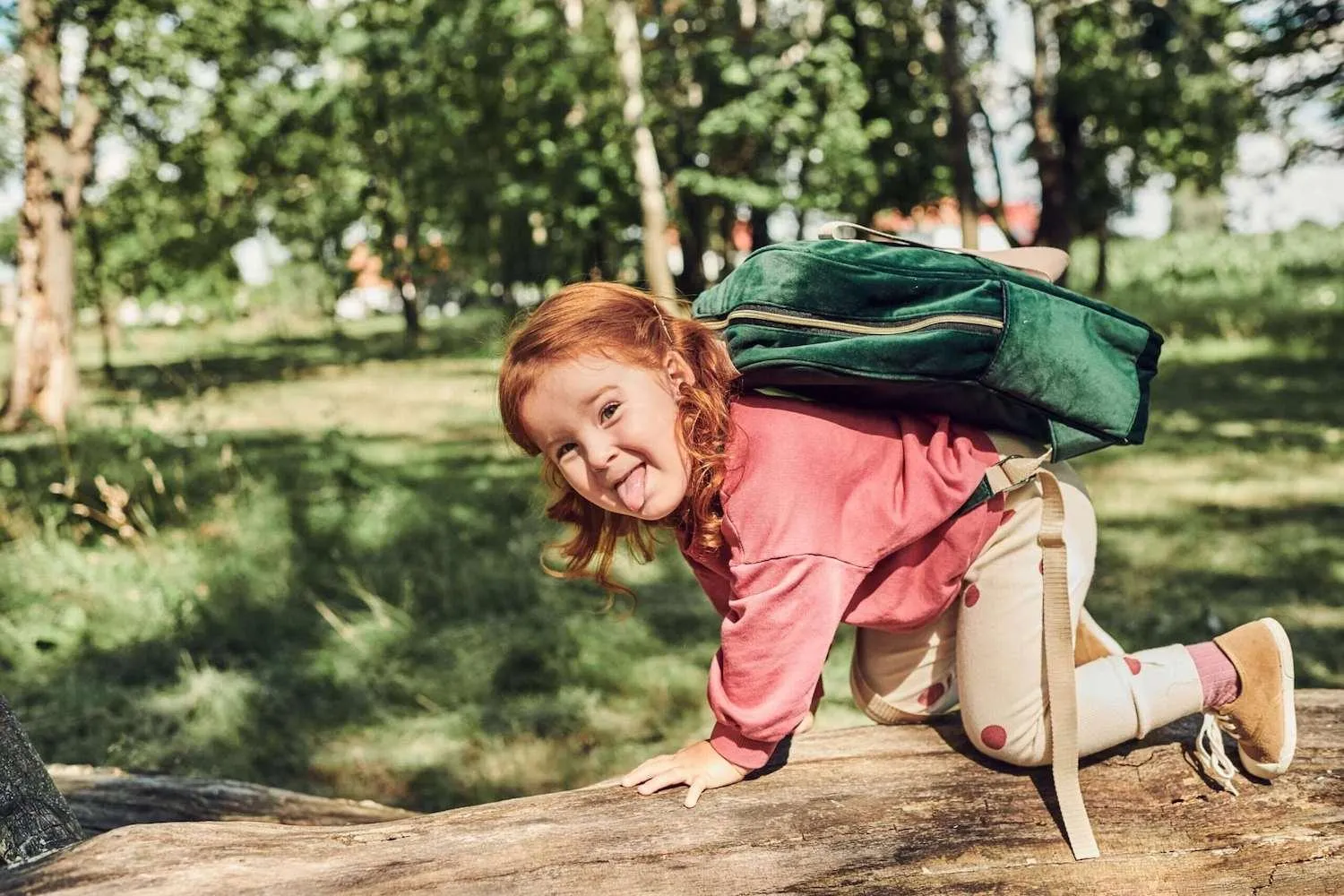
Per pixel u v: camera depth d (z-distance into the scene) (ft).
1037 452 6.45
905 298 6.08
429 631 18.03
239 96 55.52
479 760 13.83
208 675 15.47
